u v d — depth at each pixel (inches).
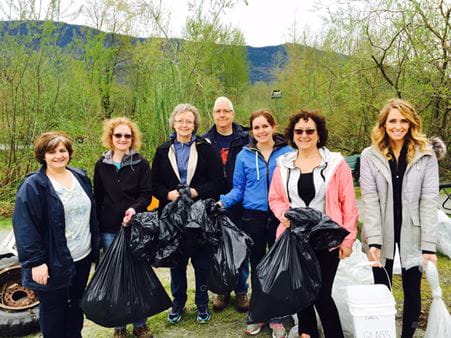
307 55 519.5
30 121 360.8
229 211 132.5
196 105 354.6
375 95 346.3
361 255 135.2
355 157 311.3
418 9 261.6
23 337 126.2
